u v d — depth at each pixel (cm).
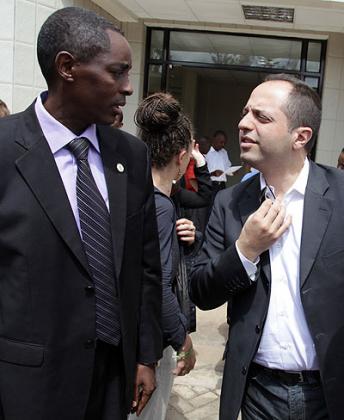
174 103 200
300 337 153
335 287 150
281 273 156
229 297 164
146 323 166
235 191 178
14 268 132
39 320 133
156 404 211
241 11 598
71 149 142
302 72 706
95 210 143
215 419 305
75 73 133
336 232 152
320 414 157
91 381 142
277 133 150
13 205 132
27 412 133
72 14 134
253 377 165
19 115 144
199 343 415
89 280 139
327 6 549
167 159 197
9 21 460
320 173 165
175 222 201
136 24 680
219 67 736
